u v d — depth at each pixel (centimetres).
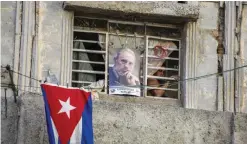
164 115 1436
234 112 1479
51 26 1532
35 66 1507
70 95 1369
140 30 1582
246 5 1611
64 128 1345
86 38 1561
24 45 1512
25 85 1495
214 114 1457
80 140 1351
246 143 1454
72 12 1545
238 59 1585
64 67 1522
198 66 1570
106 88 1546
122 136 1412
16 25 1520
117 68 1559
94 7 1526
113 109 1420
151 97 1559
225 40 1590
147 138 1420
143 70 1569
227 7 1600
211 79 1569
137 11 1543
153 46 1583
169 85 1573
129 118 1421
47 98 1350
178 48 1591
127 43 1574
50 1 1541
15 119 1426
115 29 1573
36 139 1384
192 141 1436
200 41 1580
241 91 1573
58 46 1527
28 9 1529
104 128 1409
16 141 1404
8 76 1491
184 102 1553
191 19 1566
